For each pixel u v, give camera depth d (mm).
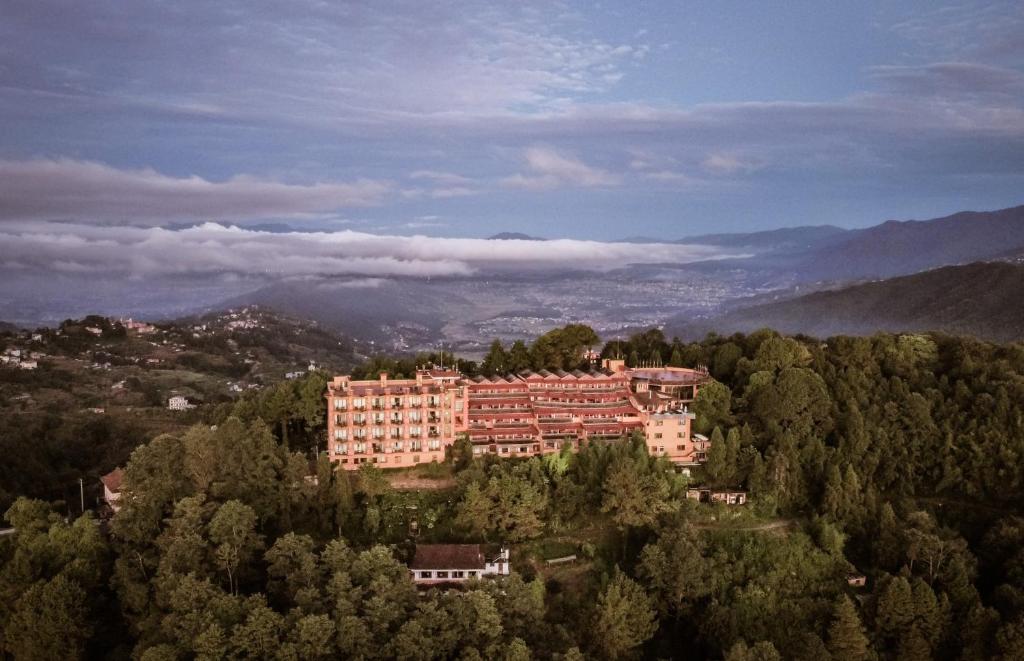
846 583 153875
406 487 174750
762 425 189125
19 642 130125
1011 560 149000
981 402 187500
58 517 155625
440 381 189500
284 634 119000
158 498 153375
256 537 143125
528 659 118625
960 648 138000
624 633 136500
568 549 158750
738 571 152375
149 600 135625
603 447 175000
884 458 181500
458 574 142750
